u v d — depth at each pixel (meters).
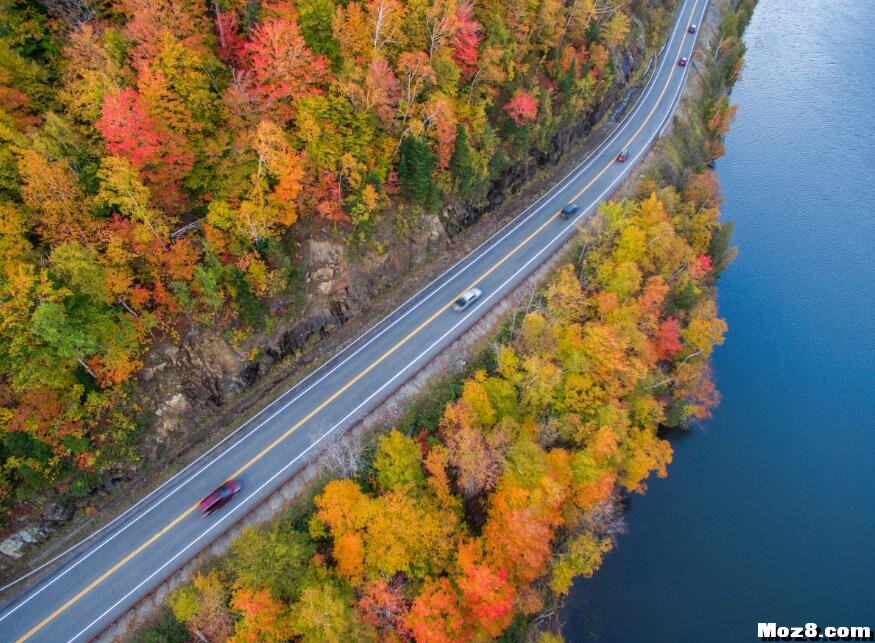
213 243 39.00
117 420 37.88
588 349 44.34
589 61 71.06
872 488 54.97
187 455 41.06
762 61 123.50
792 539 50.72
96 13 39.50
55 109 36.53
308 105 39.72
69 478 36.47
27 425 33.50
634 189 65.12
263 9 40.81
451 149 51.31
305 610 30.45
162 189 37.22
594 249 54.53
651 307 50.72
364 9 45.78
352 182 43.31
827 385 64.00
